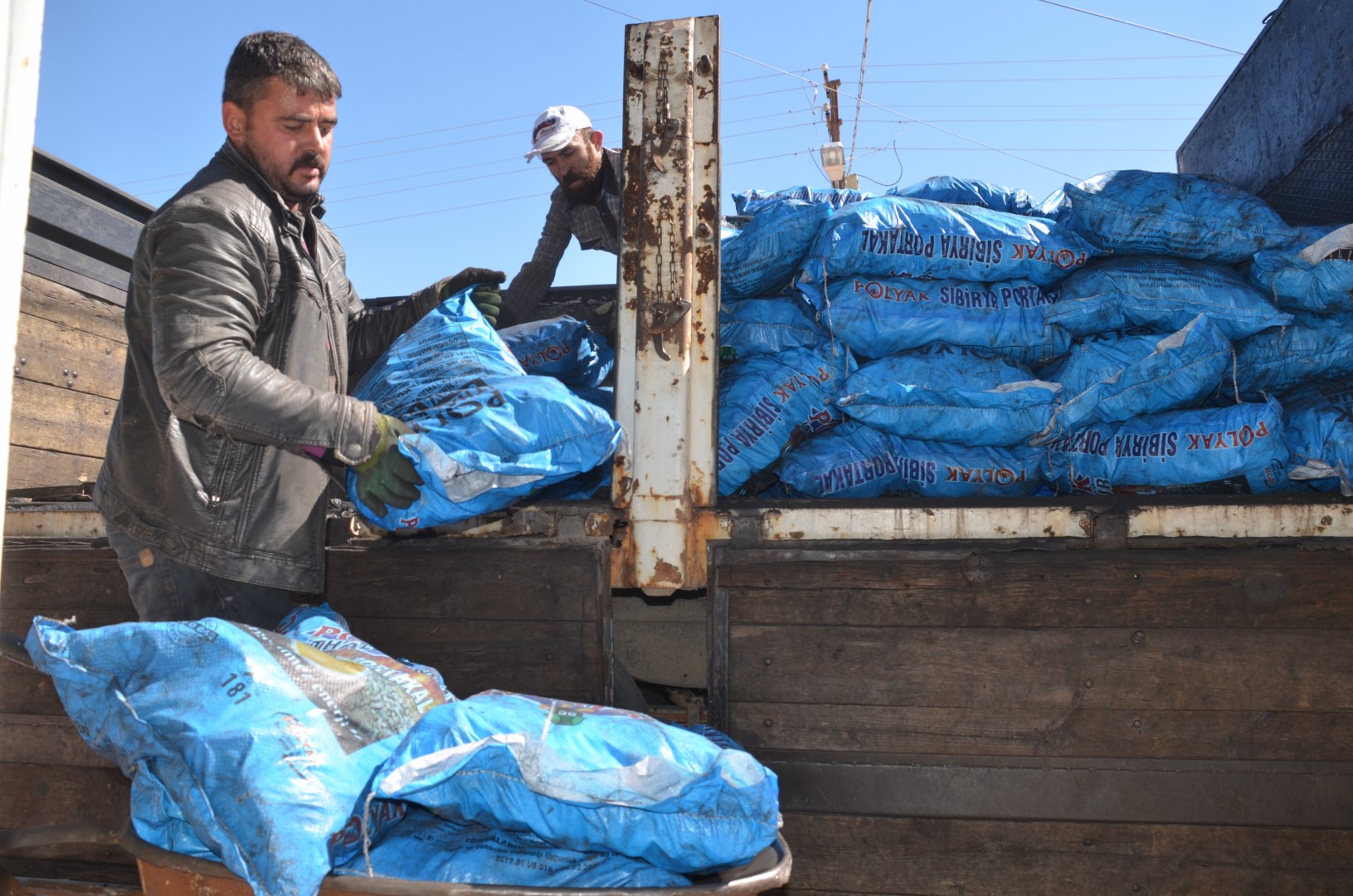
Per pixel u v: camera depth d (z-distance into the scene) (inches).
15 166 52.0
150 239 65.8
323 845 46.3
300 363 72.2
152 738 49.2
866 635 70.4
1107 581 68.9
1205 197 85.7
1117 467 80.7
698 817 50.1
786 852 52.2
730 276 90.5
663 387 75.0
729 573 72.2
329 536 77.0
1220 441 76.3
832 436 87.0
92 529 83.0
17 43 52.2
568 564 72.7
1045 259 87.1
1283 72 100.6
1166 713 67.7
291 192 72.9
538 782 49.3
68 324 110.7
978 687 69.0
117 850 78.1
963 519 70.8
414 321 88.2
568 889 45.4
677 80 77.0
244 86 69.5
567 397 70.5
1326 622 67.3
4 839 58.5
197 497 68.1
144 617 70.9
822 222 88.9
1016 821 68.1
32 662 52.1
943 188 96.1
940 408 83.4
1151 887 66.9
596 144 126.8
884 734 69.6
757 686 71.0
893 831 68.9
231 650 51.2
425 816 56.4
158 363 62.4
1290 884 65.8
